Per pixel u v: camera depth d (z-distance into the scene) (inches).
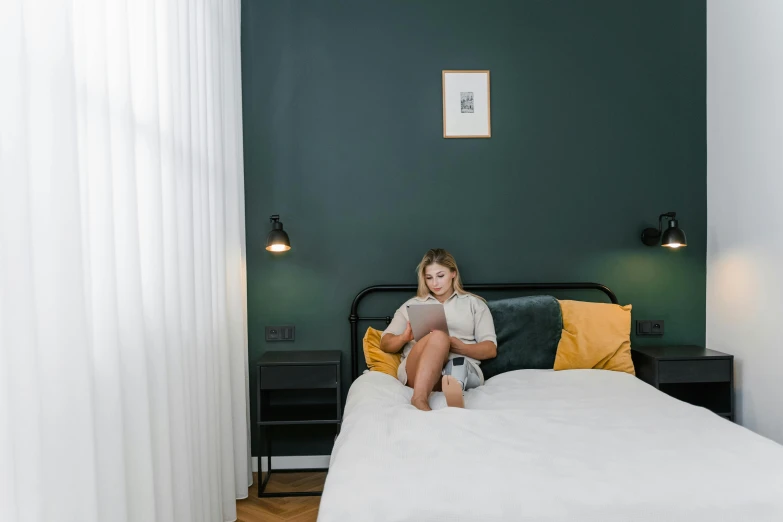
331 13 116.5
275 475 114.0
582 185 119.3
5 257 34.6
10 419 33.9
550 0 118.4
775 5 99.0
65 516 40.9
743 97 107.8
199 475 75.4
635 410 74.6
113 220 49.5
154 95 61.0
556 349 107.5
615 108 119.3
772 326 100.7
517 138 118.6
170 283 66.0
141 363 54.2
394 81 117.2
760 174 103.4
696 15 119.5
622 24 119.3
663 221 119.5
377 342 109.3
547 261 118.9
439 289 105.9
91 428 42.8
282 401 115.5
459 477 52.9
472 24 117.9
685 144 119.8
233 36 107.7
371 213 117.3
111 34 52.3
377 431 66.2
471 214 118.3
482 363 106.0
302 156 116.5
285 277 116.6
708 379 104.3
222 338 92.2
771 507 47.9
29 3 39.0
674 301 120.0
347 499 50.0
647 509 47.6
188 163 74.5
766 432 102.3
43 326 39.8
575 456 57.7
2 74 34.6
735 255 110.6
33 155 39.4
